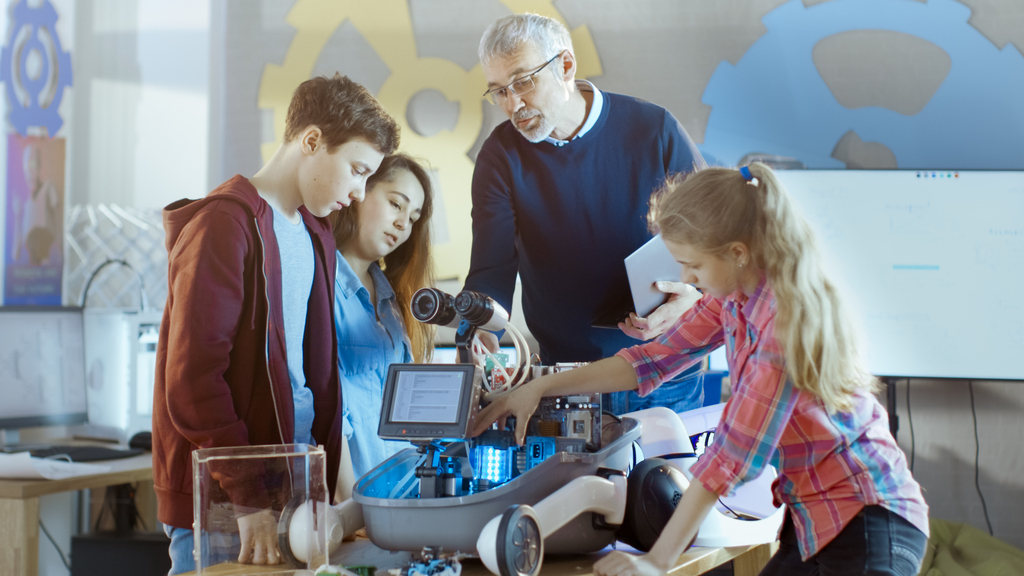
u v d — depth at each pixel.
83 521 2.47
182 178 2.79
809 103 2.55
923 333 2.44
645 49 2.60
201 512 0.97
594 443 1.20
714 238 1.04
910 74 2.52
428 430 1.08
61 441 2.53
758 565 1.43
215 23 2.78
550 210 1.99
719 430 1.03
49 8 2.77
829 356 1.00
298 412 1.38
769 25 2.56
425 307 1.18
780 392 1.00
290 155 1.38
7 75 2.63
